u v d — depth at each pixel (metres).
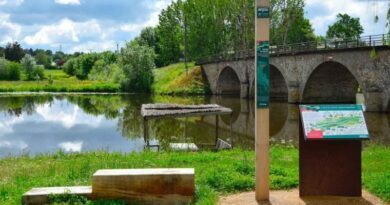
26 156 20.05
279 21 75.00
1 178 13.68
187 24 92.06
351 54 42.97
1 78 109.50
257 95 9.59
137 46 88.38
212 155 16.22
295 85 52.97
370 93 40.84
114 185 9.70
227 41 86.31
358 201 9.80
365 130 9.80
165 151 20.95
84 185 11.02
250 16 73.44
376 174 12.13
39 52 166.50
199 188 10.21
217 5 81.69
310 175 10.14
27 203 9.62
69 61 130.12
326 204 9.59
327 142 10.07
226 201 9.84
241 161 13.72
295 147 23.95
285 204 9.56
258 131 9.72
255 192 10.00
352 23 102.50
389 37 16.58
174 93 79.94
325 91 52.03
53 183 11.46
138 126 38.97
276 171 12.38
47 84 96.00
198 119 43.31
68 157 18.61
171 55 105.06
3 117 48.78
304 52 50.12
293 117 41.75
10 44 151.88
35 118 47.59
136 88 86.50
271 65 59.03
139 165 14.12
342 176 10.12
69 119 46.12
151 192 9.70
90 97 75.81
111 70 102.69
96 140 31.97
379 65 39.94
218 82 78.38
